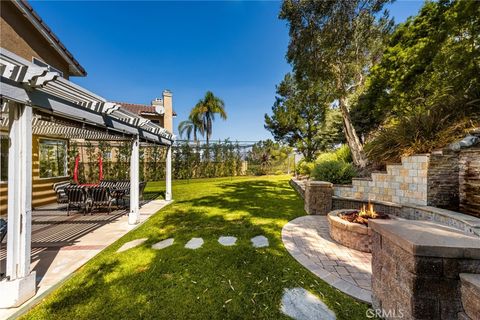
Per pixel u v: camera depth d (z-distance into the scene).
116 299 2.50
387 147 5.80
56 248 4.06
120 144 13.35
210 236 4.34
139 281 2.84
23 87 2.39
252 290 2.60
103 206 7.40
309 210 5.91
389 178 5.21
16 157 2.41
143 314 2.25
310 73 8.00
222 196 8.70
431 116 5.06
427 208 4.16
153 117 17.31
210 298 2.48
